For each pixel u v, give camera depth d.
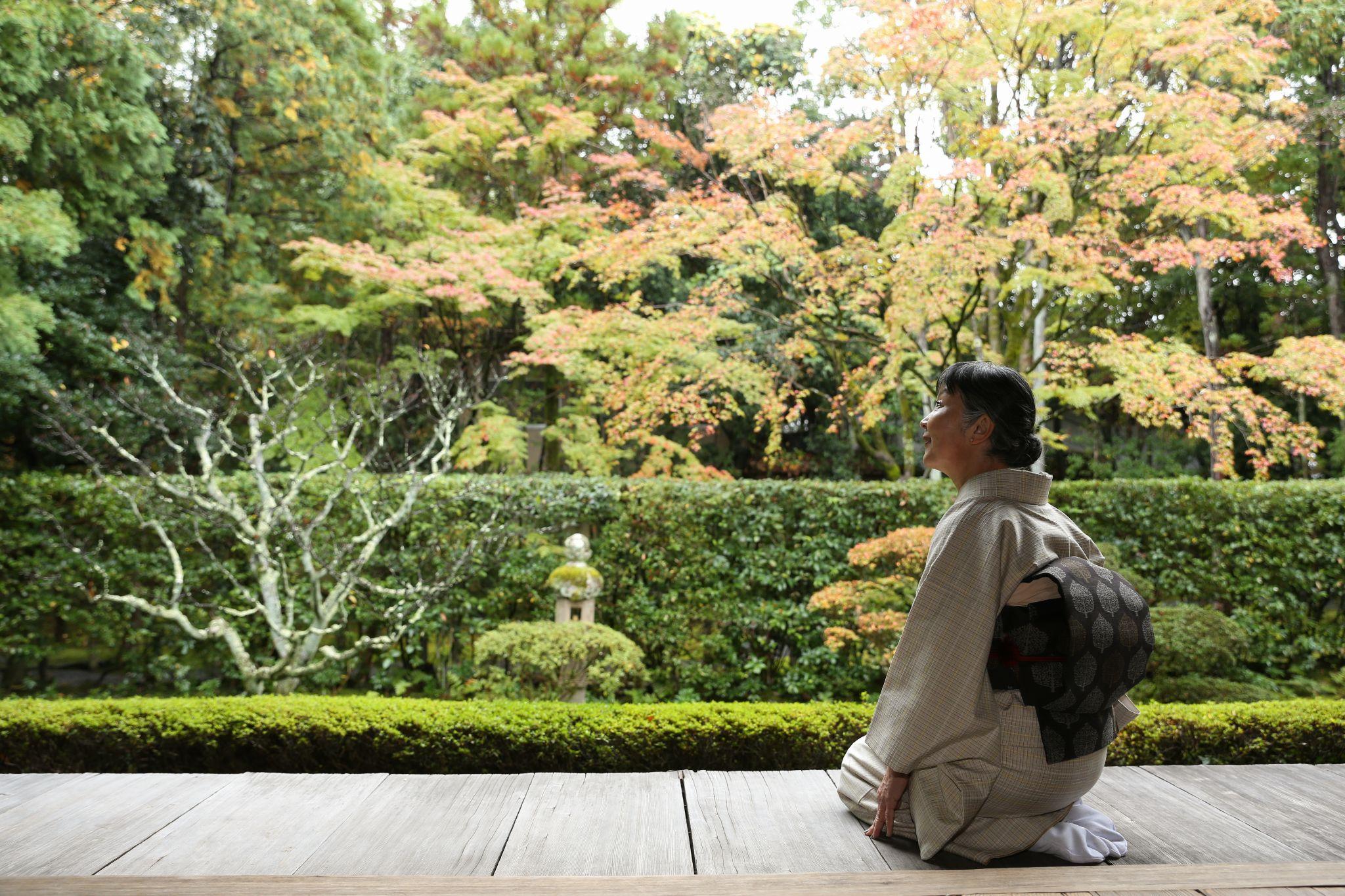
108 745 3.20
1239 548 5.70
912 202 6.07
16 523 5.57
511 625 4.71
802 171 6.39
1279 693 5.17
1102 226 5.79
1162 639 4.88
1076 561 1.77
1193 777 2.52
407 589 5.04
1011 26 6.15
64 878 1.70
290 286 9.35
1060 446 6.95
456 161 9.73
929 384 6.58
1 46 5.22
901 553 4.85
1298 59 8.47
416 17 11.04
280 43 7.56
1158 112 5.48
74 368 6.77
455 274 7.07
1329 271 9.56
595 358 7.96
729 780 2.45
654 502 5.67
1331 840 2.05
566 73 10.27
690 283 10.05
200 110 7.30
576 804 2.26
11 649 5.54
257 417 4.70
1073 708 1.72
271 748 3.23
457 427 8.77
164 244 6.79
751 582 5.72
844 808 2.22
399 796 2.32
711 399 6.97
